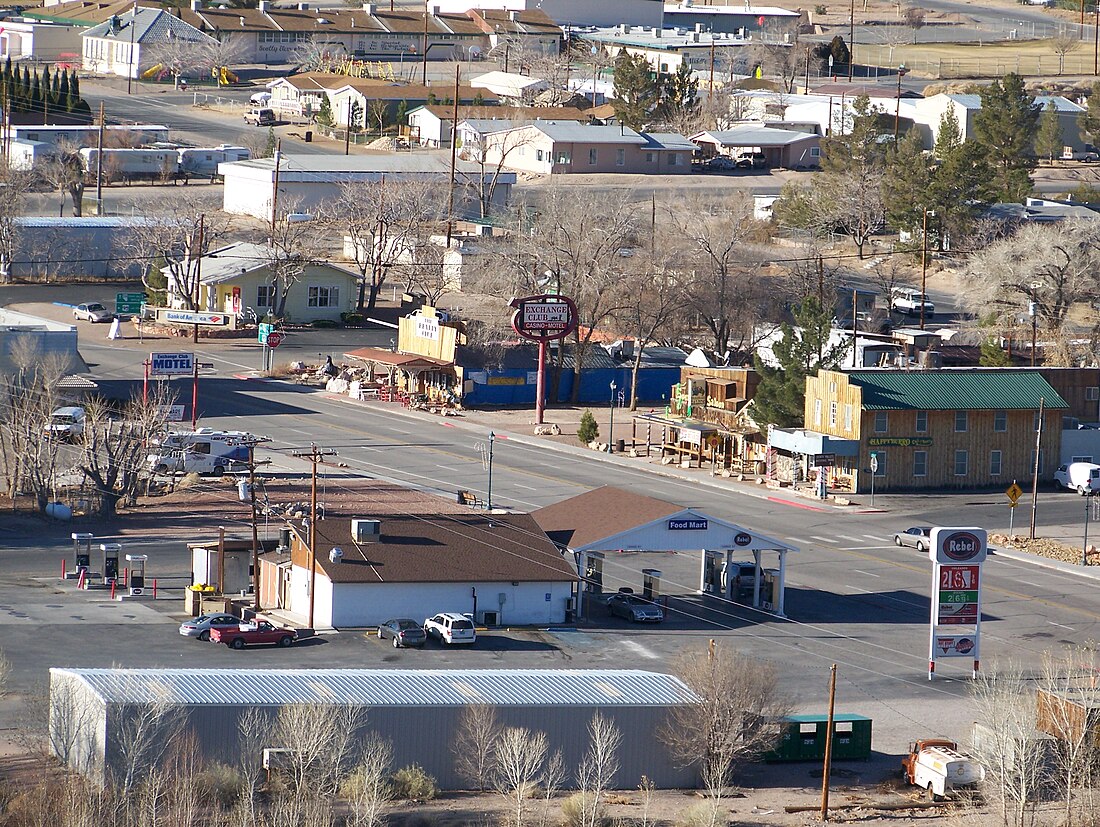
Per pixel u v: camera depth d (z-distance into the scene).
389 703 189.38
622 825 176.88
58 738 187.25
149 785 168.38
